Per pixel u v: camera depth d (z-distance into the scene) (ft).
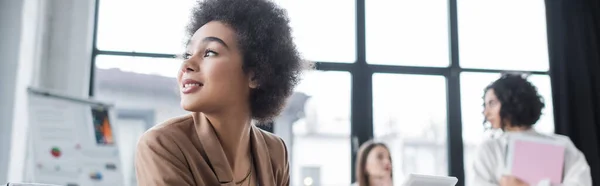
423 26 15.01
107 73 13.69
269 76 2.97
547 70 15.02
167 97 13.76
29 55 12.05
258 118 3.10
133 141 13.51
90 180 11.72
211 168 2.78
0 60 11.32
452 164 14.21
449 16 15.02
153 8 14.08
